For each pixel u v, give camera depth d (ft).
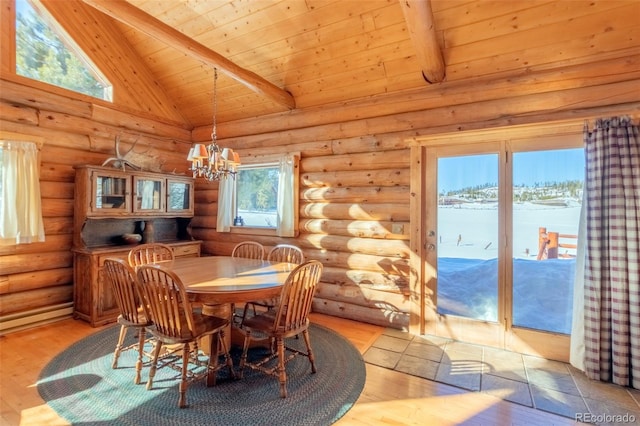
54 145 12.19
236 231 15.96
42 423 6.51
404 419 6.81
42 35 12.02
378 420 6.77
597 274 8.36
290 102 13.84
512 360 9.46
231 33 12.01
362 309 12.55
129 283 7.88
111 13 8.34
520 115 10.07
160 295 7.11
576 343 8.91
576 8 8.47
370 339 10.89
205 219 17.02
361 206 12.70
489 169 10.47
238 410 6.97
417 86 11.64
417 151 11.40
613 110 8.91
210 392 7.61
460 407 7.23
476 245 10.68
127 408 6.99
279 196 14.39
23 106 11.32
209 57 10.31
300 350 9.94
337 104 13.29
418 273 11.38
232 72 11.12
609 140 8.31
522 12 8.90
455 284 10.98
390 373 8.64
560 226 9.53
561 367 9.05
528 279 9.95
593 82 9.19
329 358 9.43
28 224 11.10
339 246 13.15
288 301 7.71
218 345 8.29
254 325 8.01
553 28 8.98
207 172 9.66
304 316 8.21
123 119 14.23
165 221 16.21
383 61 11.28
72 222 12.69
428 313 11.35
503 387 8.04
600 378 8.33
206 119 16.79
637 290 7.97
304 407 7.13
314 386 7.95
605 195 8.39
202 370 8.61
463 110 10.77
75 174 12.39
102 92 13.89
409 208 11.77
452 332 10.96
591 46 9.02
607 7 8.26
